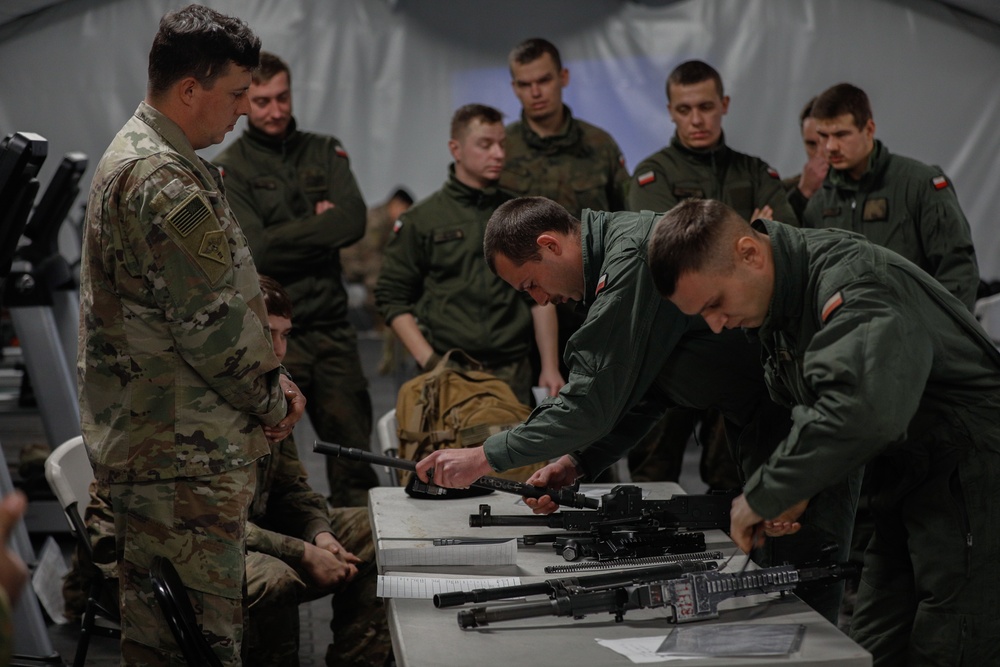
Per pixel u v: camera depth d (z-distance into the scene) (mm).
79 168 4504
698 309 1982
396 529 2543
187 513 2275
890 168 4035
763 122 6383
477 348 4273
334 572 2930
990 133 6223
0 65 6172
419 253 4383
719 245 1928
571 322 4457
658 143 6500
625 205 4570
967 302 3904
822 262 1976
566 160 4512
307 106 6504
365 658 3090
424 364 4262
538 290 2562
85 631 2906
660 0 6395
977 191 6254
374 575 3135
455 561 2297
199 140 2377
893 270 1964
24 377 5234
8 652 1080
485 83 6562
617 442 2672
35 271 4496
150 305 2246
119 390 2271
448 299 4312
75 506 2959
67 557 4691
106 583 2859
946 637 2084
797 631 1887
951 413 2059
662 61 6434
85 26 6184
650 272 2133
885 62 6262
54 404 4535
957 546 2068
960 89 6219
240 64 2326
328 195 4516
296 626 2881
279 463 3129
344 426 4484
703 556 2293
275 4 6430
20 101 6195
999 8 5934
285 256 4355
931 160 6285
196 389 2277
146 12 6207
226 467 2301
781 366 2066
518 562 2316
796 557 2461
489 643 1861
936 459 2080
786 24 6309
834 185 4137
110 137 6246
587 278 2463
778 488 1858
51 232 4637
